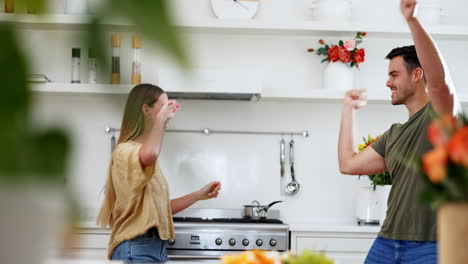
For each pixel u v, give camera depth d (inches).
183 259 147.6
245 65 176.1
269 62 176.6
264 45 176.7
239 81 155.6
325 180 174.7
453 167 28.4
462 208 29.6
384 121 177.0
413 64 101.1
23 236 5.9
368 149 102.8
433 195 30.2
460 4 180.5
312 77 176.7
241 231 149.3
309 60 177.0
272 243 149.0
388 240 93.1
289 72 176.7
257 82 156.0
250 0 171.6
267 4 176.1
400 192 92.2
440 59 86.8
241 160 173.9
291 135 175.3
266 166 174.2
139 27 5.8
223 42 175.9
